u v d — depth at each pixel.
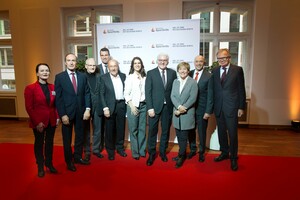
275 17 4.57
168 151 3.46
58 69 5.48
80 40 5.48
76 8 5.36
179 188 2.39
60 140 4.07
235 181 2.52
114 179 2.59
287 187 2.39
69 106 2.66
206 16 5.14
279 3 4.52
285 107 4.82
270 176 2.63
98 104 3.03
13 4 5.42
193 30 3.68
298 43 4.59
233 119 2.73
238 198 2.20
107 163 3.02
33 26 5.42
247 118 4.95
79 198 2.23
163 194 2.28
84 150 3.17
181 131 2.84
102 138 3.36
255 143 3.89
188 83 2.75
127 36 3.86
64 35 5.49
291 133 4.52
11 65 5.99
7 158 3.22
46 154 2.71
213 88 2.85
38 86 2.49
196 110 2.97
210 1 4.94
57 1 5.25
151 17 4.99
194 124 2.86
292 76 4.71
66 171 2.79
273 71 4.75
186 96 2.74
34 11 5.37
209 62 5.27
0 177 2.66
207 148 3.59
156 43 3.80
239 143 3.88
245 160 3.09
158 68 2.88
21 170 2.84
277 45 4.66
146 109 3.04
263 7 4.58
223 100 2.74
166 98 2.87
